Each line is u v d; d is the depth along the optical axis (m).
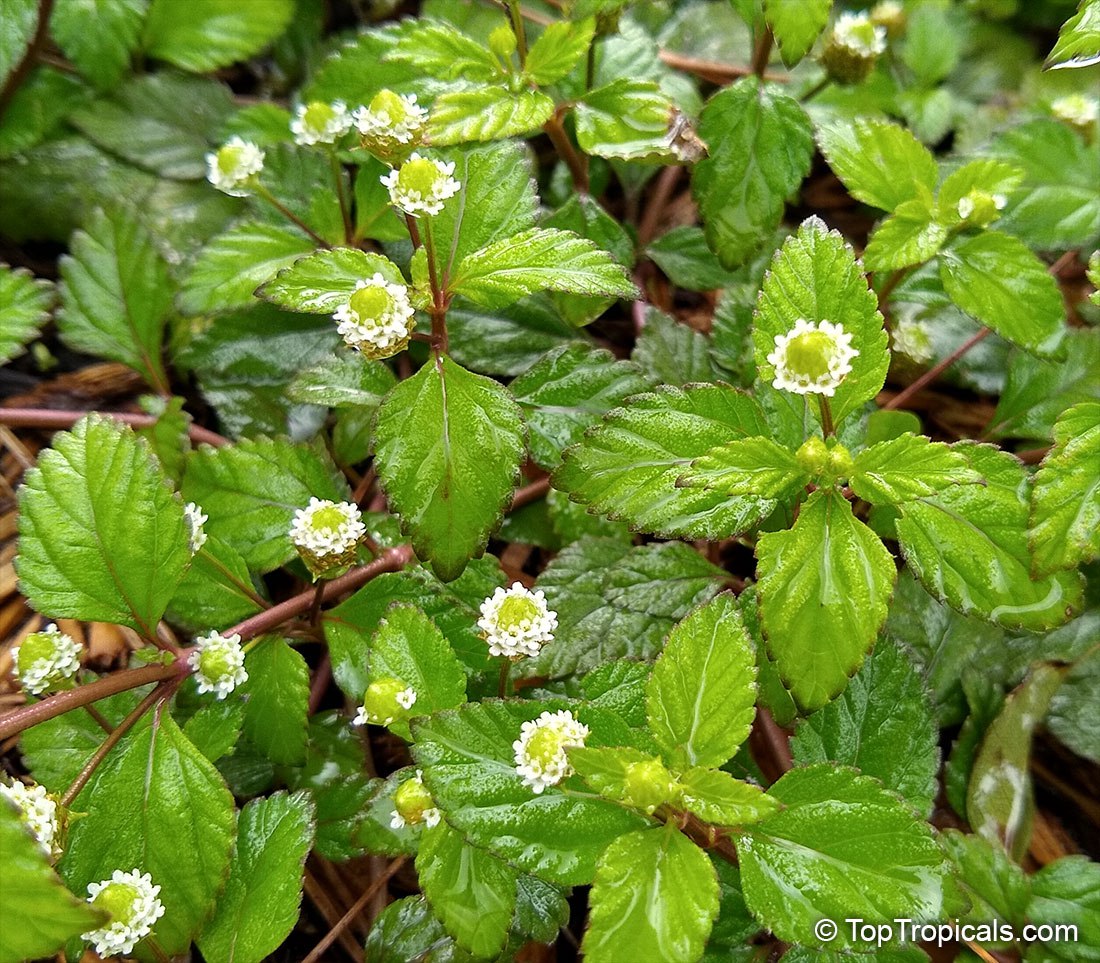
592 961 0.10
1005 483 0.13
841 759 0.13
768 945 0.13
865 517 0.15
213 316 0.17
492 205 0.14
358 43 0.17
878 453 0.12
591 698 0.13
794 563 0.12
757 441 0.12
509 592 0.12
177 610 0.14
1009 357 0.17
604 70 0.18
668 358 0.16
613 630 0.14
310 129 0.16
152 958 0.12
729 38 0.20
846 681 0.12
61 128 0.19
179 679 0.13
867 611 0.12
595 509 0.13
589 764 0.11
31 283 0.16
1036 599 0.12
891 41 0.20
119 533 0.13
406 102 0.13
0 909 0.10
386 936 0.13
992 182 0.14
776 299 0.13
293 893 0.12
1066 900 0.13
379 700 0.12
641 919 0.10
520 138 0.19
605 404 0.15
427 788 0.11
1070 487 0.12
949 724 0.15
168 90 0.19
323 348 0.17
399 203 0.12
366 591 0.14
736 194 0.16
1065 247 0.17
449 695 0.12
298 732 0.14
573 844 0.11
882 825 0.11
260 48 0.19
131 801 0.12
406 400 0.13
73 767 0.13
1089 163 0.17
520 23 0.15
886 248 0.15
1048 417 0.16
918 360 0.17
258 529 0.15
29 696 0.14
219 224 0.19
